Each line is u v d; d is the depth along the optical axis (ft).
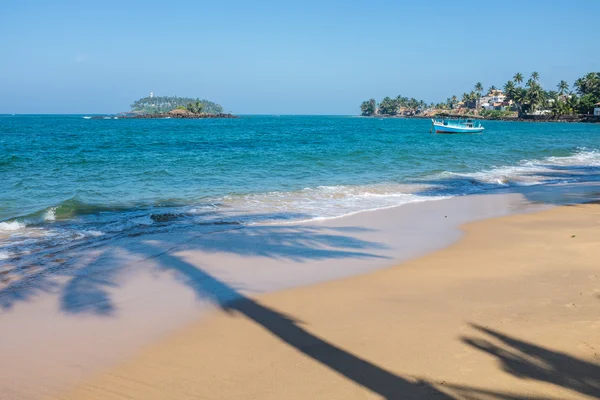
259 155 98.84
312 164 82.99
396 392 14.46
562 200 51.13
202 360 16.76
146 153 104.73
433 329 18.69
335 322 19.71
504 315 19.79
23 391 14.99
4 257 28.91
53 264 27.73
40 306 21.68
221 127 312.91
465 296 22.25
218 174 69.51
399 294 22.86
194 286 24.44
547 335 17.76
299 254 30.27
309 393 14.52
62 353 17.39
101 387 15.19
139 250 30.73
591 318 19.13
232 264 28.12
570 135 214.90
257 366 16.24
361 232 36.14
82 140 158.71
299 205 47.01
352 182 63.62
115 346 17.90
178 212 42.93
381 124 431.02
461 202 49.55
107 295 23.13
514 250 30.60
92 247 31.37
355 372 15.65
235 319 20.29
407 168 80.18
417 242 33.30
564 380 14.82
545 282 23.89
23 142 144.56
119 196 50.88
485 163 91.35
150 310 21.33
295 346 17.63
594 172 80.28
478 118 545.44
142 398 14.52
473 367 15.72
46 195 50.44
